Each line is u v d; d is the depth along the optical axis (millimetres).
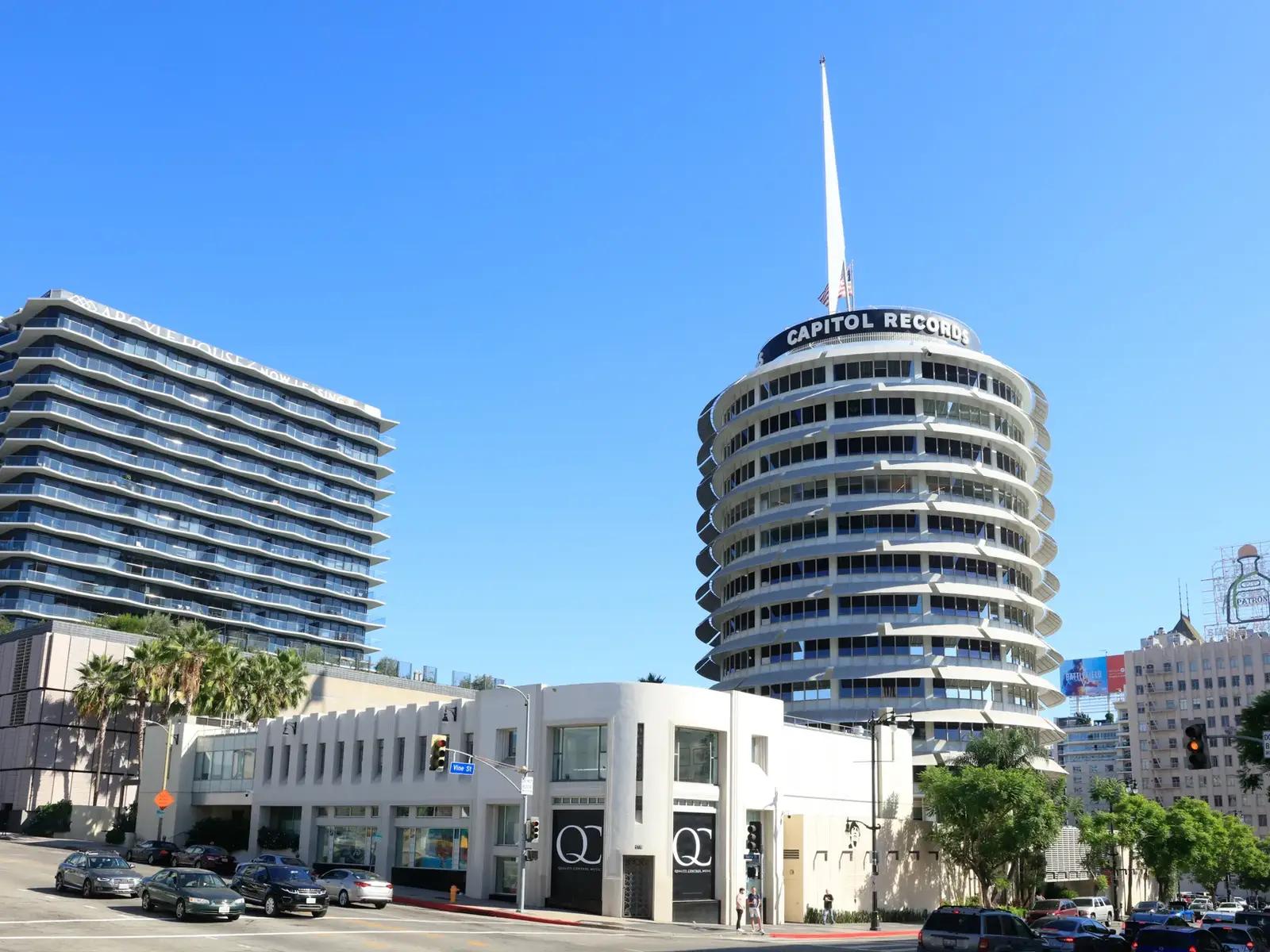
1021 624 93000
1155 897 118438
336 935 40062
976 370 95375
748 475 98938
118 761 112375
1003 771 72312
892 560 89000
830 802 70125
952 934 34062
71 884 50125
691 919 57656
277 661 108062
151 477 150000
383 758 70562
